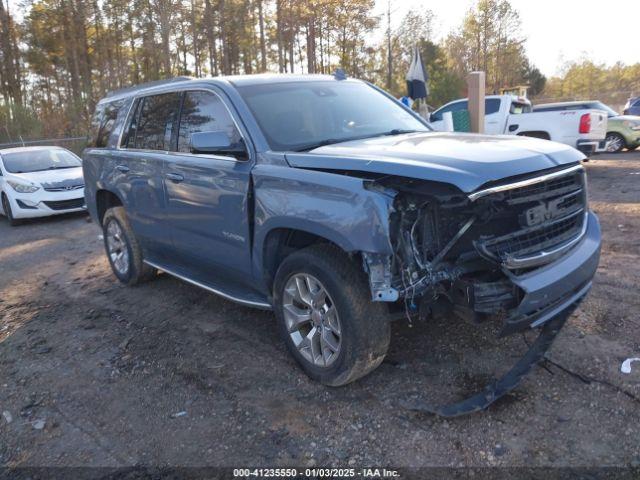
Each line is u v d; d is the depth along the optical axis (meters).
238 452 3.03
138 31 48.25
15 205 10.74
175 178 4.61
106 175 5.85
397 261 3.12
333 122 4.27
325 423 3.21
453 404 3.23
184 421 3.37
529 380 3.45
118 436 3.28
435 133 4.19
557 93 67.88
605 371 3.47
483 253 3.01
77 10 44.59
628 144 16.39
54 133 25.78
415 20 48.06
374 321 3.26
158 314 5.16
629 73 64.06
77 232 9.75
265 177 3.66
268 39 47.62
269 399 3.52
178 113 4.78
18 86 46.12
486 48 50.75
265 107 4.12
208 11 45.75
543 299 3.10
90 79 45.03
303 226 3.36
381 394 3.45
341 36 47.06
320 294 3.47
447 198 2.89
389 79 45.69
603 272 5.21
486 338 4.02
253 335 4.50
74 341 4.71
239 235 4.00
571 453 2.78
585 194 3.65
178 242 4.86
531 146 3.39
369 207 2.98
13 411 3.66
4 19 44.50
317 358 3.59
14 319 5.40
